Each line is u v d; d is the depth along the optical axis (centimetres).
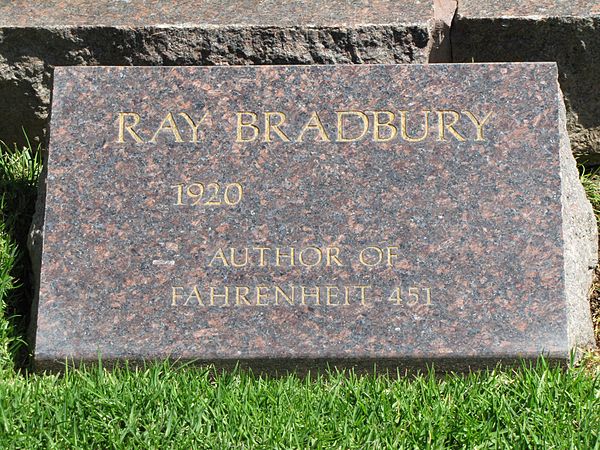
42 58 225
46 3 230
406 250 196
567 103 226
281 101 203
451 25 226
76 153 201
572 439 176
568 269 198
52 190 200
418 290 194
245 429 178
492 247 196
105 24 223
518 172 199
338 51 222
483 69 203
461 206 197
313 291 195
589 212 210
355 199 198
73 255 197
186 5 229
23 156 229
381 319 193
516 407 182
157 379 186
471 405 182
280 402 183
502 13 224
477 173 199
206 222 198
